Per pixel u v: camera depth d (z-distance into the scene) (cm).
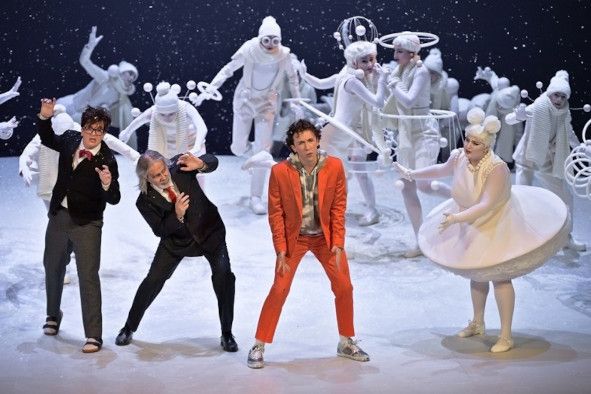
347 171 1259
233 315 867
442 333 909
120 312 968
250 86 1405
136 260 1158
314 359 838
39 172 1034
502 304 849
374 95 1188
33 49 1972
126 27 1998
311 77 1341
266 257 1179
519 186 879
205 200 852
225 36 2011
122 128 1883
